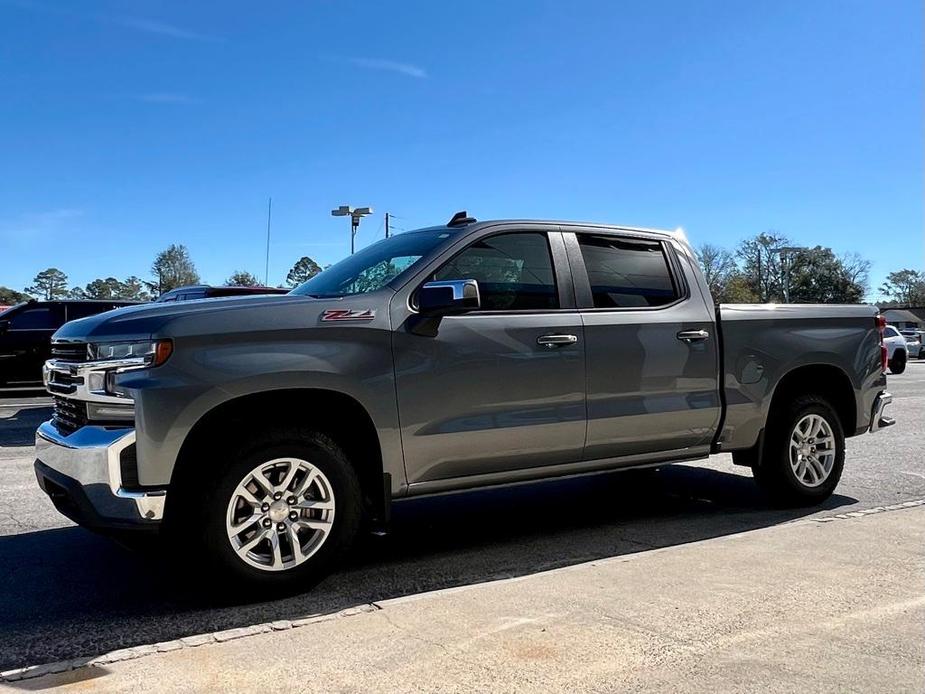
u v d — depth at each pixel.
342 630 3.39
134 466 3.69
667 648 3.17
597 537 5.19
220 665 3.06
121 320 3.85
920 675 2.93
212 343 3.81
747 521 5.56
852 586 3.89
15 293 85.56
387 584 4.25
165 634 3.57
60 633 3.59
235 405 3.90
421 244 4.78
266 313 3.98
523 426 4.62
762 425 5.66
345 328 4.12
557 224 5.04
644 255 5.34
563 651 3.14
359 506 4.20
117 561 4.70
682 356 5.23
